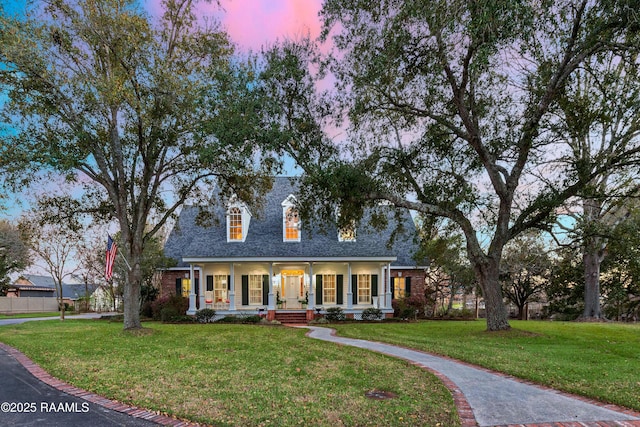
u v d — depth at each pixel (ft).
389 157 52.13
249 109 44.29
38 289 163.84
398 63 44.11
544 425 17.94
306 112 48.42
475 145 48.60
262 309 77.20
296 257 76.38
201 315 72.08
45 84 43.93
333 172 44.34
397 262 88.02
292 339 44.32
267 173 54.90
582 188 47.98
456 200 47.70
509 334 46.93
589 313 75.20
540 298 111.24
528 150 48.42
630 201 61.93
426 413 19.06
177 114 47.73
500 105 50.42
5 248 119.55
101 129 51.44
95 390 22.58
